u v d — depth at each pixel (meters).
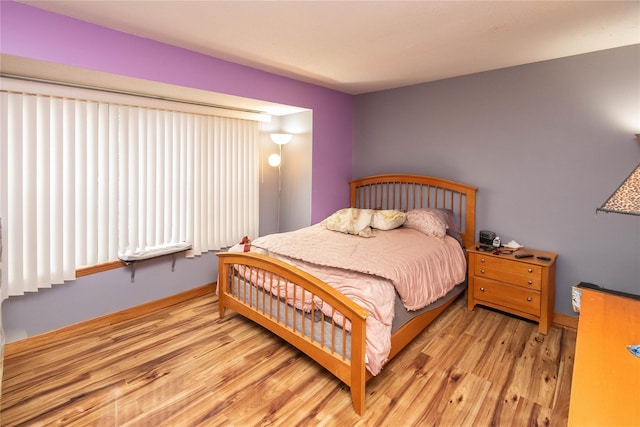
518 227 3.27
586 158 2.85
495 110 3.34
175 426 1.79
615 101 2.69
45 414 1.87
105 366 2.33
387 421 1.83
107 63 2.37
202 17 2.20
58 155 2.59
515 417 1.86
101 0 1.97
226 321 3.04
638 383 0.96
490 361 2.40
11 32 2.00
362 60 3.04
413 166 4.02
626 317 1.38
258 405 1.95
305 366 2.34
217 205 3.74
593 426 0.80
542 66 3.03
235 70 3.12
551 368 2.32
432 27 2.33
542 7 2.03
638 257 2.65
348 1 1.98
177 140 3.36
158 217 3.28
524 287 2.87
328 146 4.22
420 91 3.88
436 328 2.90
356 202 4.54
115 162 2.93
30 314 2.56
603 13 2.10
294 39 2.56
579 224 2.92
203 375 2.24
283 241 3.04
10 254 2.43
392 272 2.27
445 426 1.79
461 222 3.63
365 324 1.82
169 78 2.69
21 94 2.41
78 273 2.77
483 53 2.84
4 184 2.39
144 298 3.21
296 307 2.33
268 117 4.10
